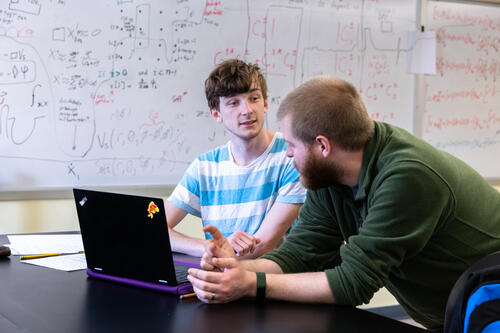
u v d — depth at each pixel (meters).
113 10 2.79
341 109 1.24
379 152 1.26
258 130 1.87
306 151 1.28
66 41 2.72
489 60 3.68
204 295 1.19
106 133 2.83
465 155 3.66
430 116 3.54
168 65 2.92
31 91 2.68
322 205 1.47
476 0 3.60
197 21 2.95
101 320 1.07
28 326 1.03
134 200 1.26
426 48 3.41
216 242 1.37
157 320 1.08
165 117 2.94
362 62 3.34
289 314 1.13
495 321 0.82
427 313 1.43
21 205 2.71
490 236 1.29
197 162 2.03
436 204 1.20
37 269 1.49
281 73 3.15
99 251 1.37
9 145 2.66
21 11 2.63
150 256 1.27
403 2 3.41
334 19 3.25
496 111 3.73
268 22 3.10
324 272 1.26
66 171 2.77
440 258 1.29
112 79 2.82
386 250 1.20
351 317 1.12
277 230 1.84
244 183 1.94
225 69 1.86
